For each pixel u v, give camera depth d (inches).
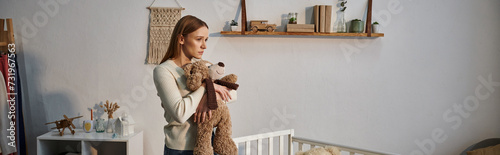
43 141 104.1
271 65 118.0
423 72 122.1
